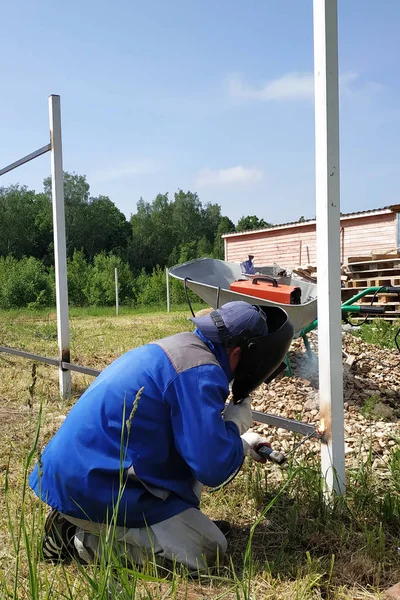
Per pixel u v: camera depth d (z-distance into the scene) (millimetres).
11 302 14023
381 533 2434
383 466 3428
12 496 3080
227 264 7309
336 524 2646
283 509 2916
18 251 63844
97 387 2371
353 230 19719
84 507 2248
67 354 5531
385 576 2301
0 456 3818
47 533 2457
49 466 2301
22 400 5445
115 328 12812
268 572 2293
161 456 2295
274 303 5809
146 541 2309
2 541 2621
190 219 96625
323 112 2840
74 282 33375
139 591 2189
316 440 3969
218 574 2295
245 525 2828
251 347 2393
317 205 2920
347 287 13273
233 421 2475
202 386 2246
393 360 6547
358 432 4156
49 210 69562
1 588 2053
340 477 2926
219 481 2232
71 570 2389
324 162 2859
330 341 2889
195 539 2342
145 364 2332
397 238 17969
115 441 2248
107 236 79938
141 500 2260
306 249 22516
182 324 13812
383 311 4676
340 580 2281
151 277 38375
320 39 2822
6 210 64500
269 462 3539
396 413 4766
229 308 2465
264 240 24266
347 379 5598
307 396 5254
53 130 5391
